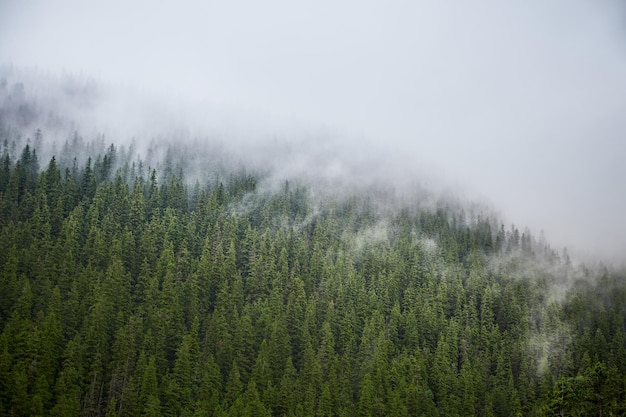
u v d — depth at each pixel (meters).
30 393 83.62
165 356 100.44
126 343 94.25
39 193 130.62
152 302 107.25
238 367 101.31
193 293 114.38
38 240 114.12
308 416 93.00
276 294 121.69
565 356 130.62
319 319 122.75
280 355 107.56
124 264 117.81
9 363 83.69
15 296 97.31
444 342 120.50
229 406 92.69
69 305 98.25
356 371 110.00
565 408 82.19
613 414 79.62
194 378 95.69
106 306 100.19
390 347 117.62
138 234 130.88
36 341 87.88
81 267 110.69
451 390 109.81
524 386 116.19
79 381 88.50
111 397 88.12
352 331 121.00
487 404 107.50
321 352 110.25
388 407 98.44
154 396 87.81
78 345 90.94
